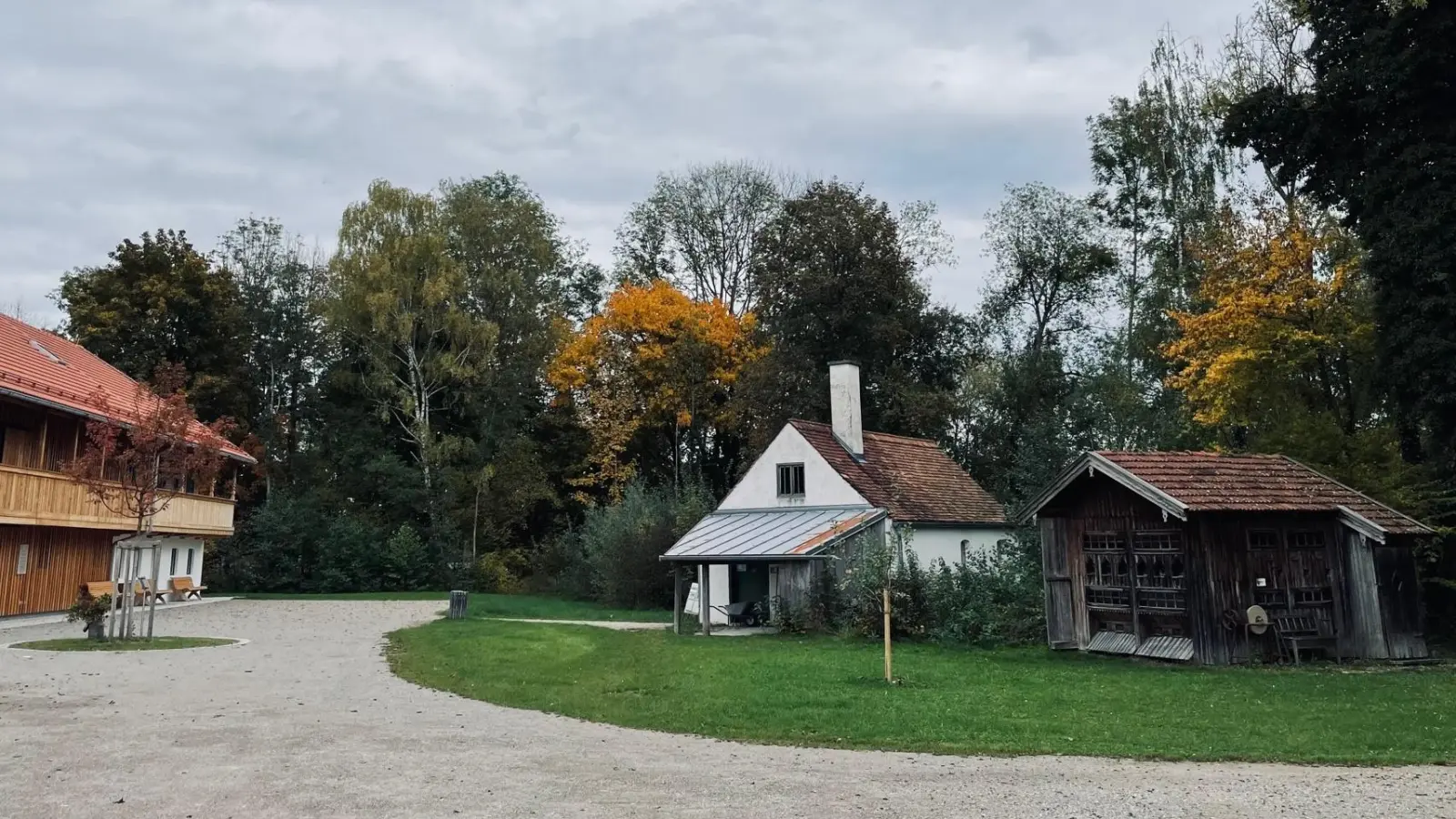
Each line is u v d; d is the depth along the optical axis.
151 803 8.29
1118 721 13.05
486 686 16.48
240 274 57.41
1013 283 55.88
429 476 50.38
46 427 29.72
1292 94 27.42
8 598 27.98
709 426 55.06
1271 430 27.45
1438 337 22.64
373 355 50.84
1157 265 41.78
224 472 45.91
